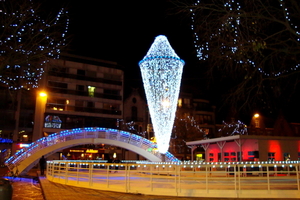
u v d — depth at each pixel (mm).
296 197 11258
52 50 15727
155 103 18203
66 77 48938
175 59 17953
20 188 16891
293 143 22859
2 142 42625
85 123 49000
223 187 14219
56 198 11234
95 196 11828
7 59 13531
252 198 11312
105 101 51688
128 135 30766
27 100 45812
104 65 53156
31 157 26703
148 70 18078
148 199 11109
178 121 47250
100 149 50375
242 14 8617
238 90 9852
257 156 21719
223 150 25469
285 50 8555
